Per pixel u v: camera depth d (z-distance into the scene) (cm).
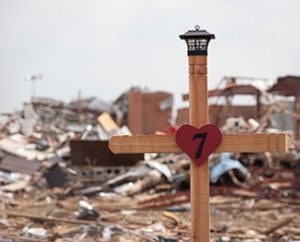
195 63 754
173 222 2052
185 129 756
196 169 762
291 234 1869
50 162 3278
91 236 1738
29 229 1806
